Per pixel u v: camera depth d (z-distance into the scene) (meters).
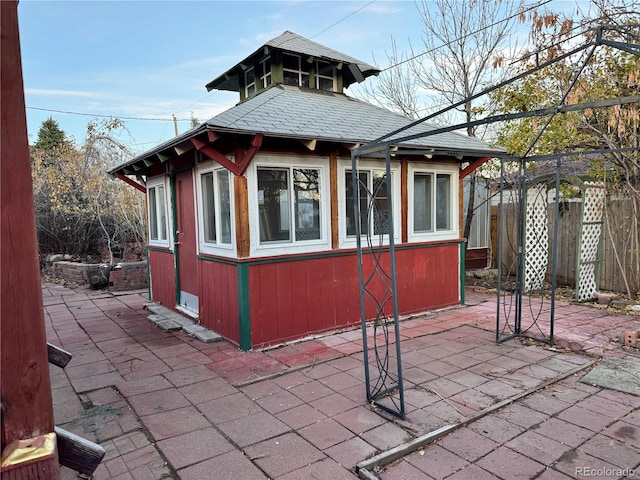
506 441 2.71
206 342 4.86
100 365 4.16
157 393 3.49
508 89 7.72
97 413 3.15
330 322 5.16
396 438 2.73
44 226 10.36
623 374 3.75
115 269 8.36
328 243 5.11
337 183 5.14
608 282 7.07
